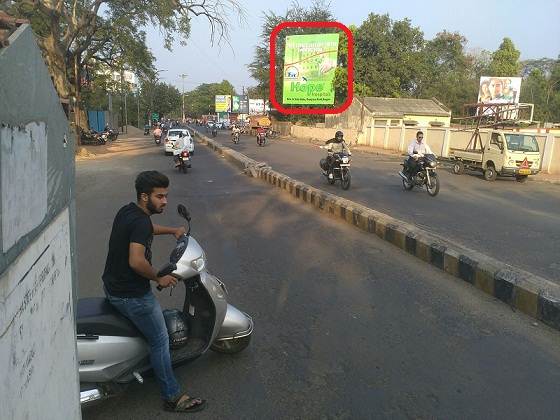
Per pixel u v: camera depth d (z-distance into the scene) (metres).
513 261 6.34
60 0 23.16
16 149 1.14
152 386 3.42
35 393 1.29
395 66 41.44
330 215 9.57
